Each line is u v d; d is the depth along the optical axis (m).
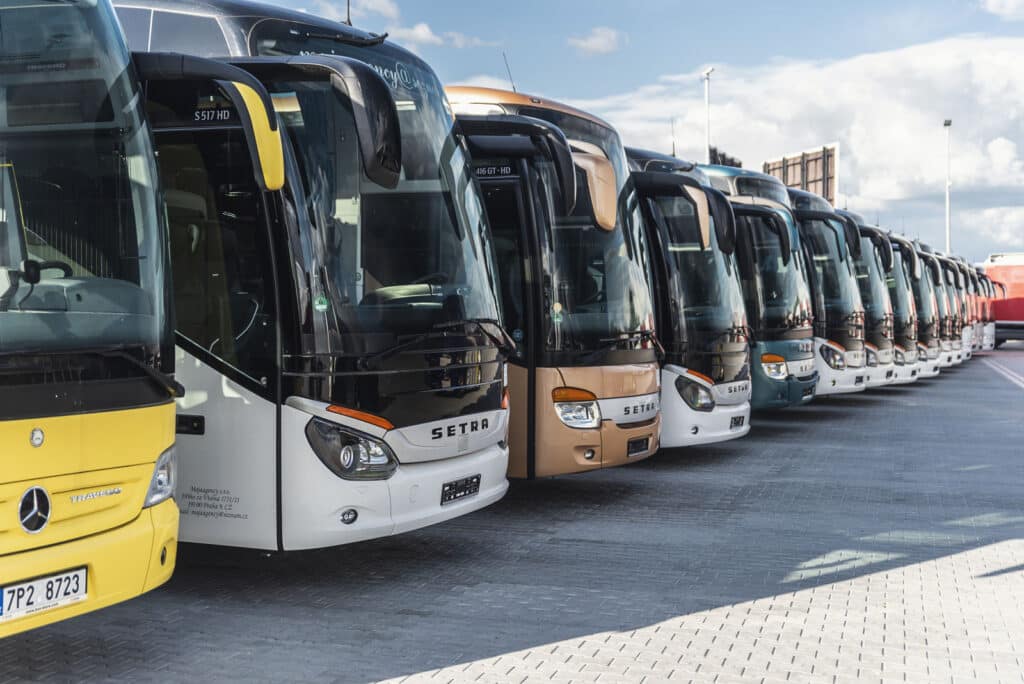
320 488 6.50
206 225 6.62
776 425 17.22
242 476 6.57
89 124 5.16
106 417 4.98
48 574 4.73
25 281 4.75
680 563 7.89
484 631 6.25
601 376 9.58
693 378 11.79
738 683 5.44
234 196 6.57
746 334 12.50
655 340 10.33
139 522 5.17
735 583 7.34
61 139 5.03
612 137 10.42
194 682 5.40
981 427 16.92
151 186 5.43
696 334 11.87
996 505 10.24
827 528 9.15
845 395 23.27
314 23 7.28
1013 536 8.88
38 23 5.05
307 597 6.93
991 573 7.68
